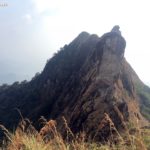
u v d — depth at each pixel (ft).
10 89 186.39
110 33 89.40
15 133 28.40
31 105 135.33
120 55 85.25
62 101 97.60
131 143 22.77
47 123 27.81
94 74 79.77
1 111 157.17
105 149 25.08
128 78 84.94
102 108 59.72
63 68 132.36
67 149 25.38
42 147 25.64
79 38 148.25
